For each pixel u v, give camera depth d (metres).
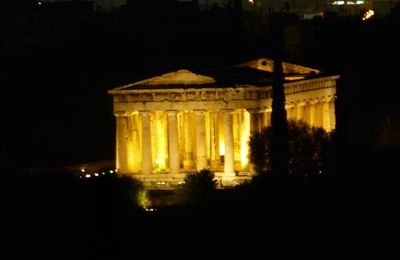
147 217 179.00
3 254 161.12
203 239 167.50
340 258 158.25
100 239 166.62
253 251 162.62
